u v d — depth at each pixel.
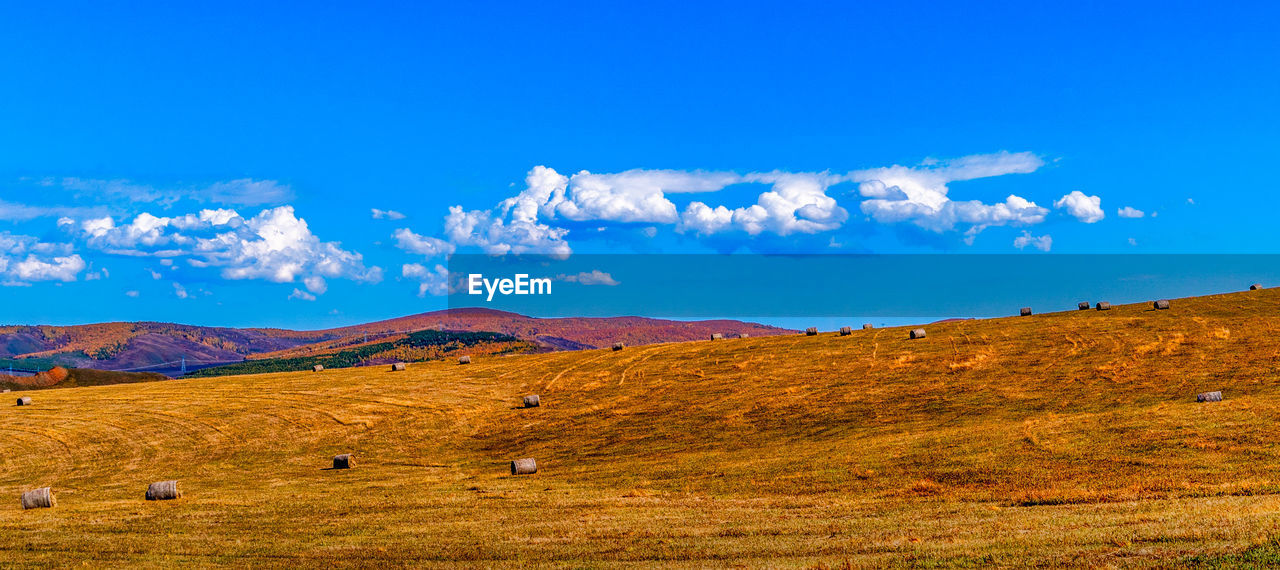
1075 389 39.44
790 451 32.56
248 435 43.88
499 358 64.19
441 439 42.28
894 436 33.12
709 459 32.72
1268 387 35.81
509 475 33.28
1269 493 20.16
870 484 25.12
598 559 17.42
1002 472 24.92
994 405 38.28
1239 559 13.53
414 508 25.00
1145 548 14.89
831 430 36.91
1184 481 22.12
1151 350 44.72
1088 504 20.56
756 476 27.66
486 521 22.22
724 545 17.97
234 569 18.11
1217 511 17.70
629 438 39.28
